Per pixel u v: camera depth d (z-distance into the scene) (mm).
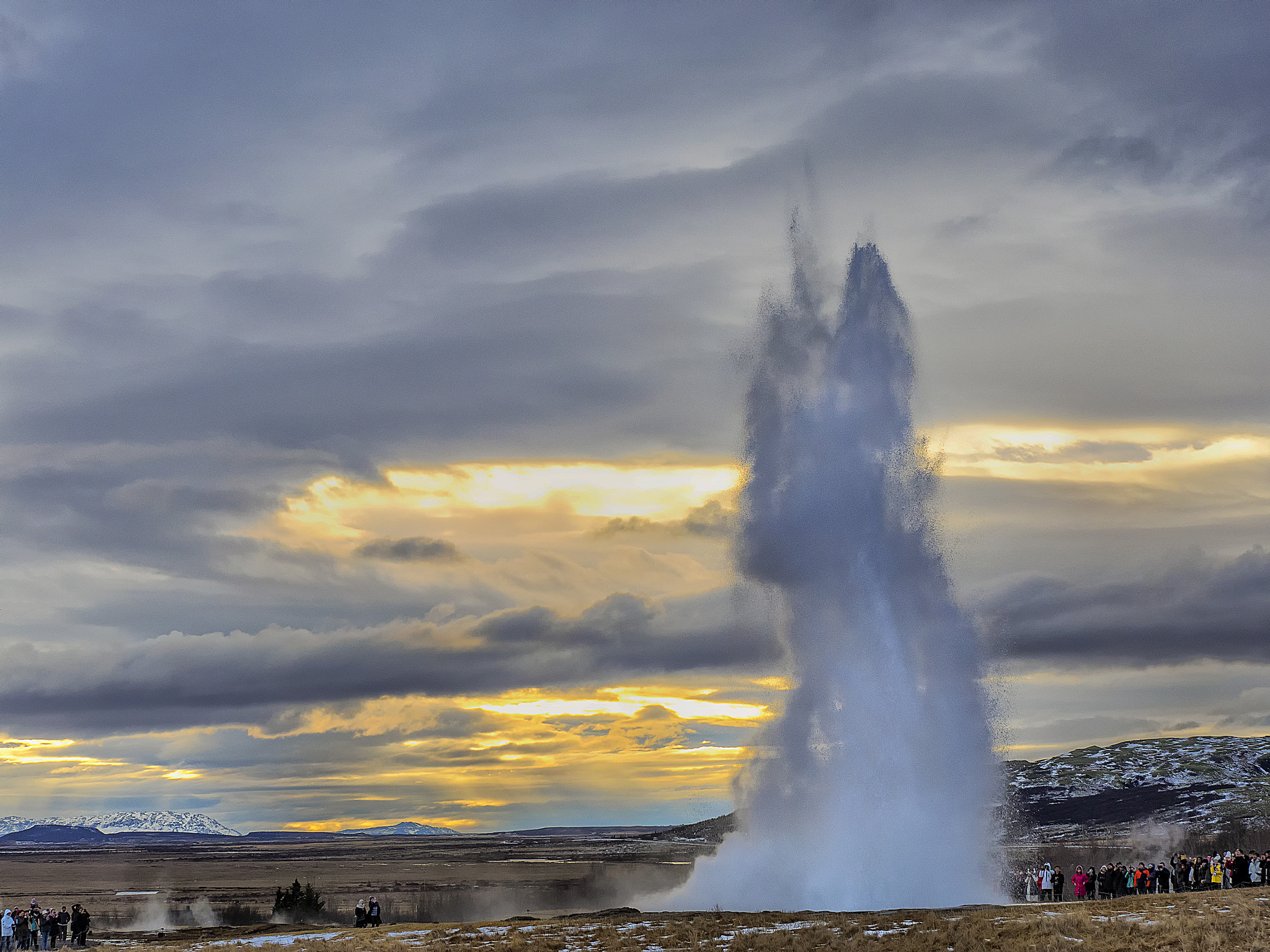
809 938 45188
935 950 41438
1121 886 67062
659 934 49062
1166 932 41406
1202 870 67688
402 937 54312
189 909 137750
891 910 54562
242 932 71250
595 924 53781
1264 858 67375
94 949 61031
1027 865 97812
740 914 55000
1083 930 43000
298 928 73062
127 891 192000
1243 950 37656
